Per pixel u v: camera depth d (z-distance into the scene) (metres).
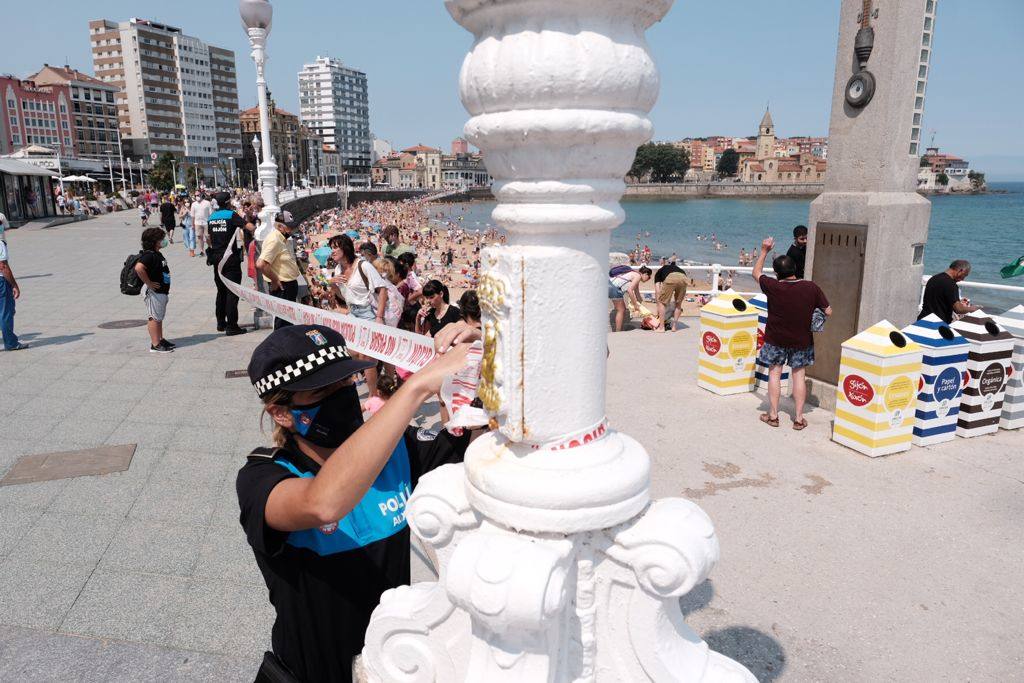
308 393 1.66
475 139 1.28
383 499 1.83
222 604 3.49
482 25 1.26
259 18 12.62
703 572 1.29
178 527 4.26
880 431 5.14
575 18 1.15
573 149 1.18
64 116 117.94
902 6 5.52
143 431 5.88
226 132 163.88
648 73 1.22
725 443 5.51
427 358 2.06
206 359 8.32
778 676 2.86
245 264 13.91
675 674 1.37
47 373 7.66
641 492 1.31
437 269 40.03
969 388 5.53
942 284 6.94
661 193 180.75
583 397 1.32
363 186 181.50
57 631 3.26
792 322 5.62
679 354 8.62
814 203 6.44
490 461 1.33
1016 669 2.91
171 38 144.38
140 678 2.95
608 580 1.35
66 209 36.31
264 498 1.52
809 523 4.16
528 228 1.23
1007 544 3.90
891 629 3.17
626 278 10.16
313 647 1.69
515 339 1.24
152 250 8.46
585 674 1.37
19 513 4.42
